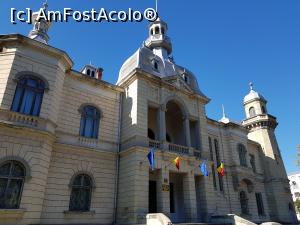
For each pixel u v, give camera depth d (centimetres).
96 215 2081
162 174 2298
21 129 1766
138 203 2041
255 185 3912
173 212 2573
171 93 2791
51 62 2111
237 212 3306
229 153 3647
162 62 3048
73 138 2212
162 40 3469
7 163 1691
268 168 4184
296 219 4025
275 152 4344
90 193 2133
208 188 2605
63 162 2080
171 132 3103
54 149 2070
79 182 2123
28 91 1942
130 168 2203
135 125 2344
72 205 2012
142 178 2148
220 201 3192
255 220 3475
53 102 2023
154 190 2550
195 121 2958
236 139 3794
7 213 1570
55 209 1905
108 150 2366
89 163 2212
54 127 2036
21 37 1973
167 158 2398
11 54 1945
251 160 4153
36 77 1998
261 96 4862
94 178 2186
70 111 2281
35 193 1728
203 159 2688
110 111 2547
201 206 2545
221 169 2811
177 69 3200
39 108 1944
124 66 3020
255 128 4597
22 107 1880
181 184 2631
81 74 2434
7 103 1800
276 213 3831
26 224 1631
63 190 1995
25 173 1722
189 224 2034
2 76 1870
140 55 2864
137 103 2433
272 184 4031
